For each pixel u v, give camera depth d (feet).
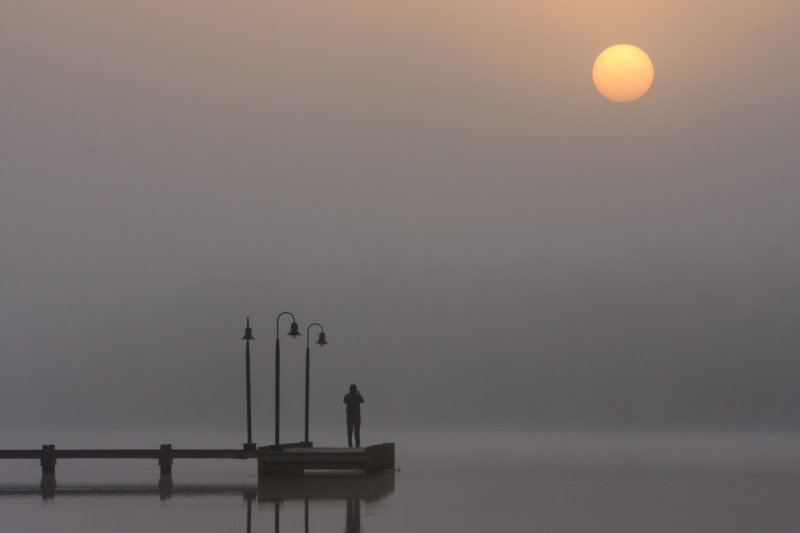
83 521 255.29
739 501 304.09
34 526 245.24
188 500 312.09
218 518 259.80
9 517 265.54
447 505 291.79
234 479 409.90
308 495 326.85
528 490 345.72
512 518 258.57
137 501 310.24
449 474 431.84
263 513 271.49
